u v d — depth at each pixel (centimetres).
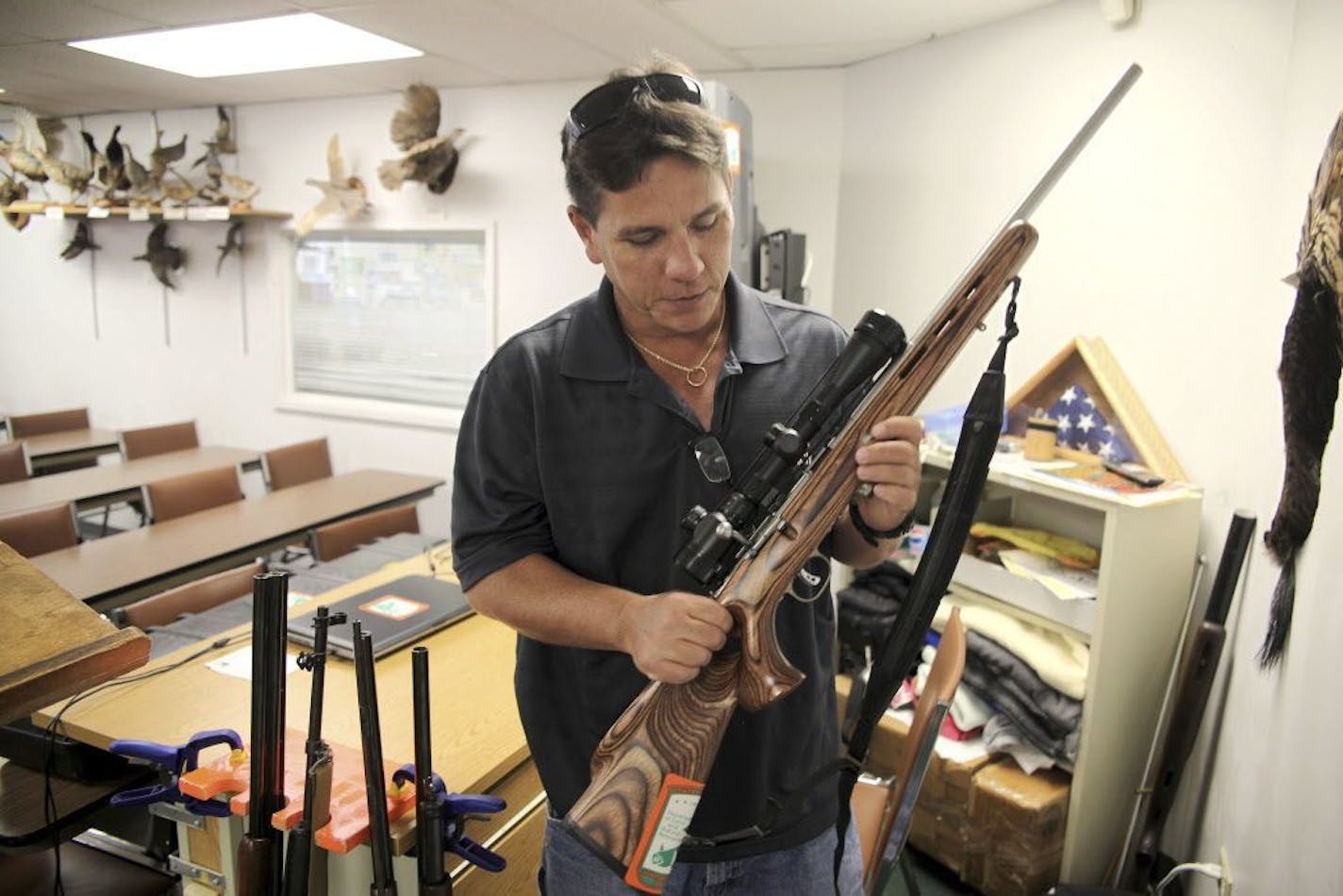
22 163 443
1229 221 186
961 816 206
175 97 420
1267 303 168
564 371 98
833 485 87
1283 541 146
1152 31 200
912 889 192
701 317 90
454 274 412
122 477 372
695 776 87
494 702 166
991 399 91
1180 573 194
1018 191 239
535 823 156
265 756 112
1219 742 178
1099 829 199
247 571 242
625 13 252
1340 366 122
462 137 381
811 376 102
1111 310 215
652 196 81
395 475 392
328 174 422
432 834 111
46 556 267
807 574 99
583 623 93
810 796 106
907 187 278
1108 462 207
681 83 85
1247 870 148
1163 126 199
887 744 222
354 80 366
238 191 427
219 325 475
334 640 183
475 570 103
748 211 259
